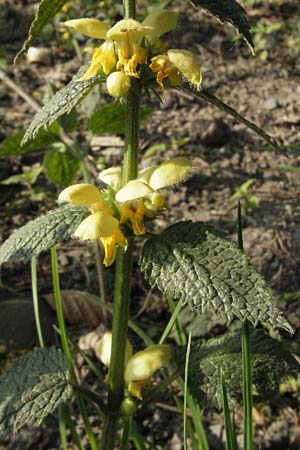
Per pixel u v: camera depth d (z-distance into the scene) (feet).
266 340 1.00
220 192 1.90
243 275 0.78
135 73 0.80
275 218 1.80
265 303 0.76
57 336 1.53
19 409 0.91
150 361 0.92
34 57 2.38
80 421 1.36
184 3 2.67
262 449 1.31
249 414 0.90
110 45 0.82
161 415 1.37
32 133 0.86
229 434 0.91
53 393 0.93
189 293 0.78
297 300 1.57
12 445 1.32
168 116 2.15
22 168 1.98
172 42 2.48
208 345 1.00
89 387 1.42
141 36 0.81
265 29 2.51
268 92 2.26
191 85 0.84
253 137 2.08
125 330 0.92
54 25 2.50
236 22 0.81
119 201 0.81
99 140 2.06
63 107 0.85
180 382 1.11
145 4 2.62
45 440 1.33
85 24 0.85
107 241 0.82
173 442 1.33
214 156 2.02
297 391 1.40
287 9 2.64
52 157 1.47
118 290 0.91
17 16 2.57
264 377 0.96
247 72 2.36
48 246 0.87
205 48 2.47
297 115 2.17
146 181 0.85
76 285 1.63
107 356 0.98
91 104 2.03
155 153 2.02
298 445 1.32
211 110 2.18
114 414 0.96
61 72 2.35
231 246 0.81
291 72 2.36
